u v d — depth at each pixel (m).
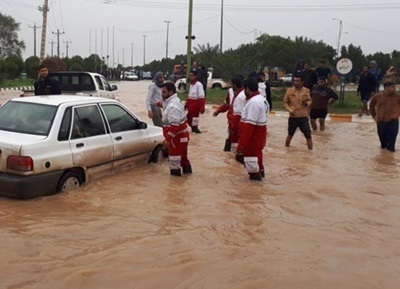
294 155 10.62
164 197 6.78
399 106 11.65
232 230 5.51
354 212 6.36
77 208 6.14
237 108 9.88
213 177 8.11
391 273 4.50
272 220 5.91
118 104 8.18
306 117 11.45
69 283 4.08
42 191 6.38
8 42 80.88
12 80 54.41
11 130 6.73
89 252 4.73
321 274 4.41
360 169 9.29
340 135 14.19
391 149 11.66
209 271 4.39
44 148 6.39
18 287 4.00
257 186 7.59
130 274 4.27
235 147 10.25
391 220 6.08
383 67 67.19
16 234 5.17
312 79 16.72
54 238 5.11
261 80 13.14
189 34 30.09
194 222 5.72
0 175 6.21
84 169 7.09
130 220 5.73
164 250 4.83
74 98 7.58
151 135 8.80
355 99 26.50
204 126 15.55
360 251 5.01
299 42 48.34
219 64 33.97
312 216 6.14
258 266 4.52
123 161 8.08
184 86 34.16
